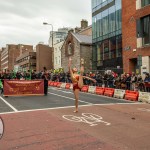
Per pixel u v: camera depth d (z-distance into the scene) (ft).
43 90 65.31
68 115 35.86
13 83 62.90
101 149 20.99
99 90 71.67
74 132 26.43
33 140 23.68
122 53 95.30
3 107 43.75
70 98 57.67
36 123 30.71
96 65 120.16
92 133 26.04
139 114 36.94
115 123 30.71
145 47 78.38
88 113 37.50
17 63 339.36
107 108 42.57
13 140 23.73
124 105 46.78
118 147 21.53
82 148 21.29
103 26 113.70
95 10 120.78
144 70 78.54
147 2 79.46
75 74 38.63
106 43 111.24
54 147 21.62
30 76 88.48
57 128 28.17
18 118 33.83
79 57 136.67
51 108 42.34
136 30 82.23
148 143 22.71
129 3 85.87
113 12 105.29
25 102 50.55
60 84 100.99
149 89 62.08
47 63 217.36
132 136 24.94
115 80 74.23
